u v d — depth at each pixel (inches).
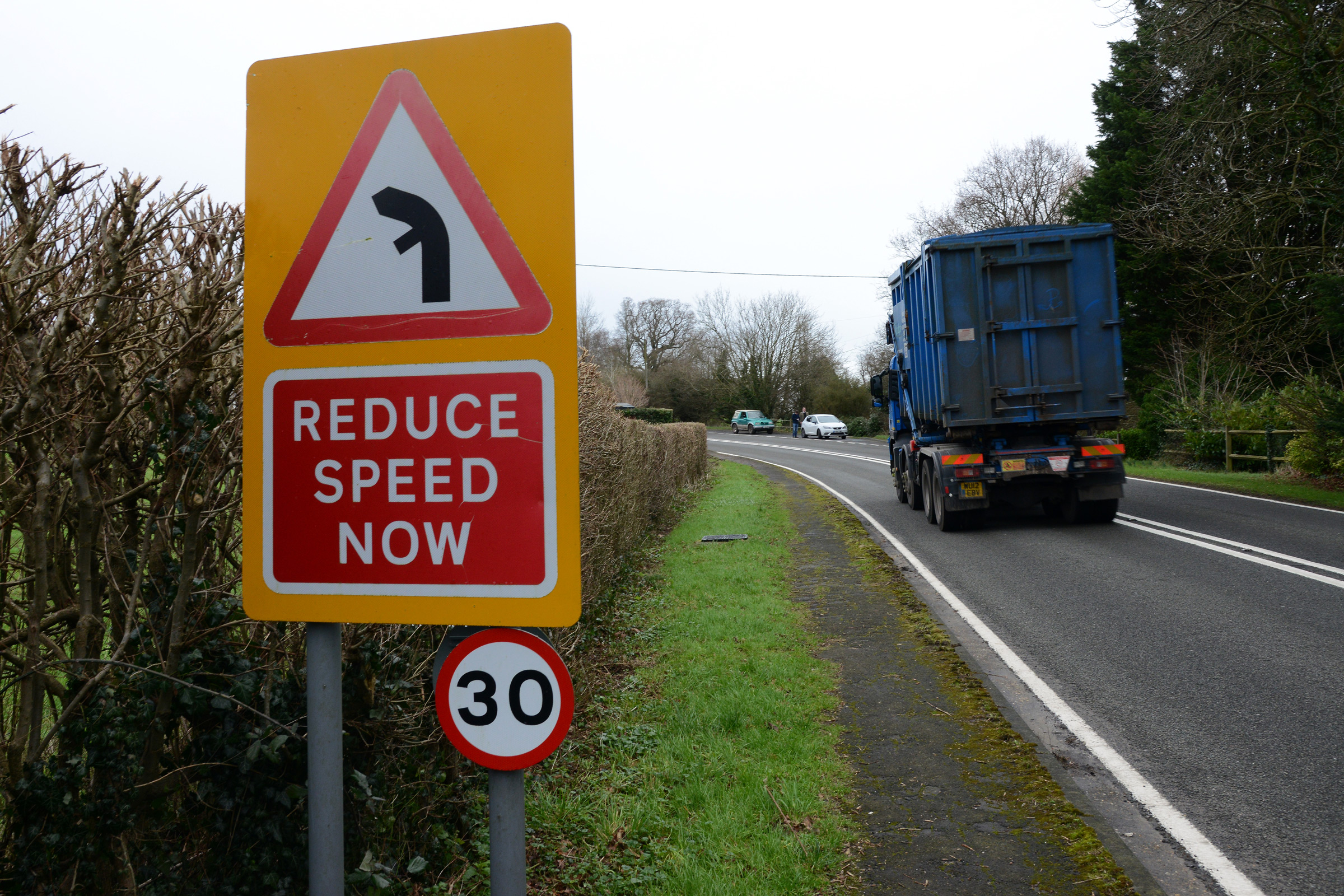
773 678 214.2
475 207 69.1
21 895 72.4
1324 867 125.0
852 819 141.1
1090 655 234.4
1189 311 992.9
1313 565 330.6
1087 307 427.2
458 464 69.2
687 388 2361.0
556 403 68.1
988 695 199.6
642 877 124.2
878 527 504.1
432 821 118.8
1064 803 144.2
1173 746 171.2
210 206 86.5
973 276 429.7
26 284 75.6
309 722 71.4
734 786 153.3
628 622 271.7
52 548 83.7
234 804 86.8
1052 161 1599.4
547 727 69.1
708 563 382.3
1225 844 132.6
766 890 119.7
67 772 73.4
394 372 69.9
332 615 70.7
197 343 80.9
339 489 70.6
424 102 69.9
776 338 2251.5
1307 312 596.1
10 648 79.6
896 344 602.9
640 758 166.2
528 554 68.4
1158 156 577.0
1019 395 428.8
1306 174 539.8
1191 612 271.7
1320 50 504.1
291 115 71.7
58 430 80.5
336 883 71.7
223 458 85.1
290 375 71.4
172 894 81.3
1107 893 118.0
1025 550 400.2
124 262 75.9
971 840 133.6
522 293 68.3
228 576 92.6
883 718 187.0
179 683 77.3
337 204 70.9
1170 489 625.0
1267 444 709.3
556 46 68.6
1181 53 529.7
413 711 115.6
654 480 485.1
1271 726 178.4
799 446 1616.6
